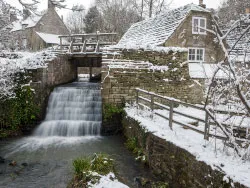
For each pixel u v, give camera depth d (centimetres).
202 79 1413
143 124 938
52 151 1023
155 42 1797
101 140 1166
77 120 1347
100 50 1695
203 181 570
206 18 1841
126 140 1116
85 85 1689
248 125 568
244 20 468
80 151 1016
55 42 3519
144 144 900
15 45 2533
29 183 753
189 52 1827
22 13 585
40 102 1341
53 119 1381
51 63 1488
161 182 731
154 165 810
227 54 436
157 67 1352
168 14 2038
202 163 579
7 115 1230
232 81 564
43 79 1377
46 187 725
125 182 698
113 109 1257
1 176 800
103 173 648
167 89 1363
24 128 1273
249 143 560
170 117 861
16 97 1263
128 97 1300
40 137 1222
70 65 1831
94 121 1317
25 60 1370
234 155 577
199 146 669
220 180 515
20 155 983
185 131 839
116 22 3697
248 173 500
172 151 714
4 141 1154
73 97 1430
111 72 1286
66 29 4078
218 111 656
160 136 790
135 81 1314
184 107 1379
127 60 1323
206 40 1850
